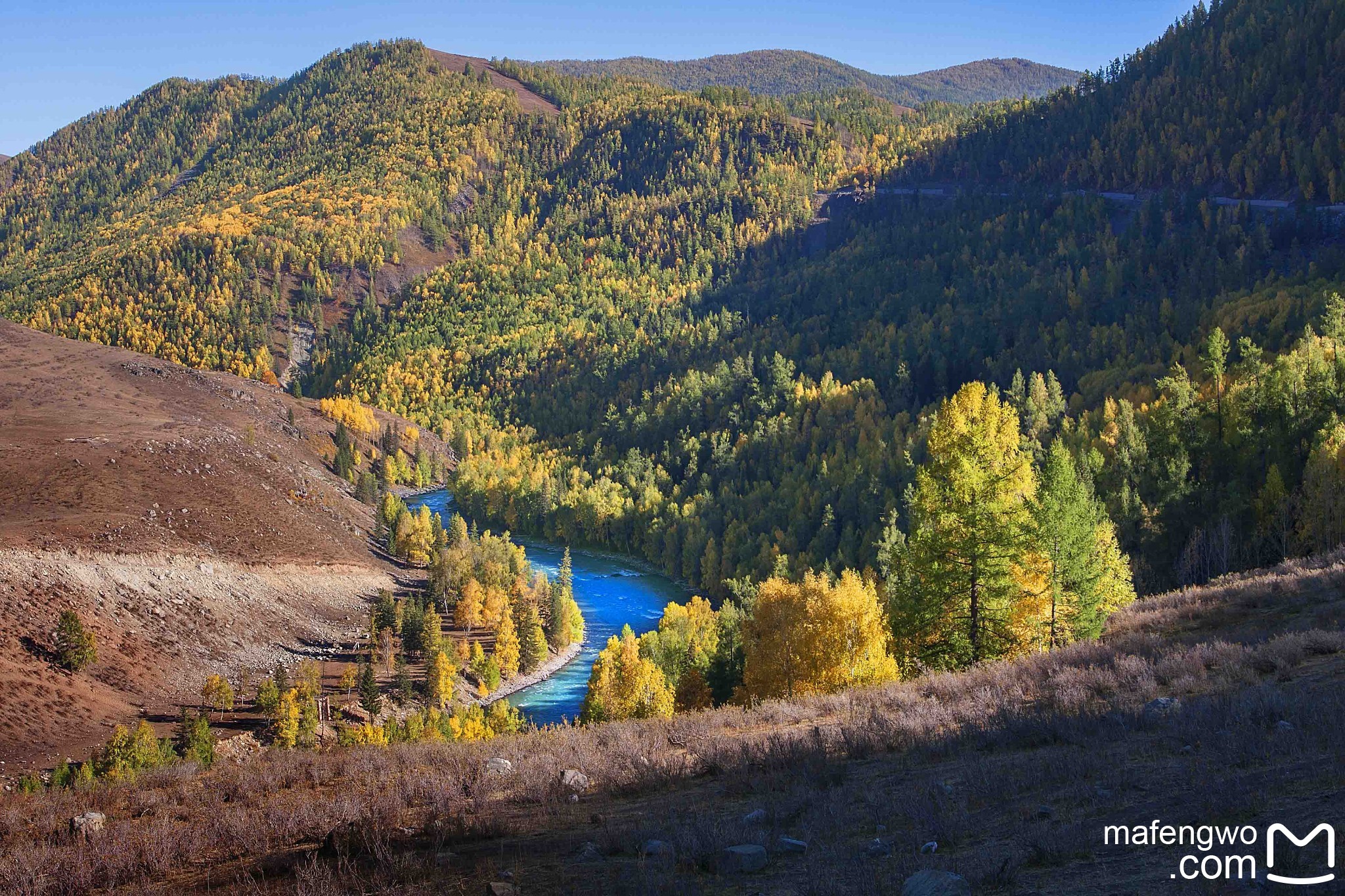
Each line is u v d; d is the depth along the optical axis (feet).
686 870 33.42
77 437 437.99
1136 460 275.39
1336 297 368.07
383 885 33.88
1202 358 294.05
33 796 57.72
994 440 111.86
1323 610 81.41
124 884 38.37
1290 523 224.74
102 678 231.09
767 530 430.20
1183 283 625.41
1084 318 625.41
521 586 382.83
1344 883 23.24
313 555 391.86
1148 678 57.93
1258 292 527.40
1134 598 139.44
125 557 298.15
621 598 432.66
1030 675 69.21
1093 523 110.93
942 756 48.37
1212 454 260.62
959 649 108.78
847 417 558.97
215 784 57.93
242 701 245.65
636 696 198.80
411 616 317.22
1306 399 257.75
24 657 218.38
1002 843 31.68
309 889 33.30
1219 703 45.80
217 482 420.36
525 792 48.26
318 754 67.92
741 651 199.93
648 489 555.69
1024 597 110.32
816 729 55.31
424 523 476.95
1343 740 35.81
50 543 286.87
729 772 48.98
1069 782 38.50
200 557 331.16
